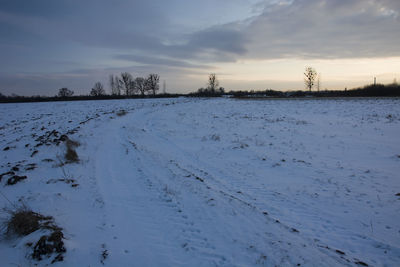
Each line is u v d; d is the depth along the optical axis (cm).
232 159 989
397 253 405
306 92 6750
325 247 417
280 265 369
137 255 392
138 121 2103
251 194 646
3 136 1433
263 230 466
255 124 1847
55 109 3400
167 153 1068
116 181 716
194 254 399
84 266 355
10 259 352
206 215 523
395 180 714
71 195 594
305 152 1058
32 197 556
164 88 10244
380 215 529
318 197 625
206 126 1833
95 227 466
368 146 1106
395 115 1970
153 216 520
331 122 1812
